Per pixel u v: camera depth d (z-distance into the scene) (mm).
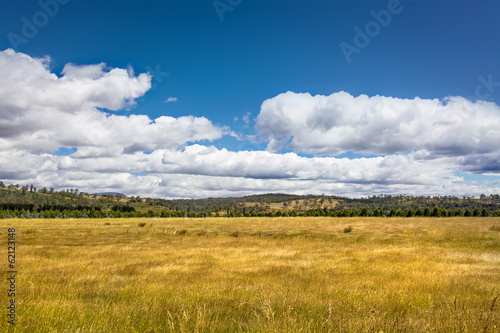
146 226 47312
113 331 5262
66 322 5570
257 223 58625
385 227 43469
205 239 31719
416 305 7441
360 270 13094
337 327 5102
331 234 34938
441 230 33500
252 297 7840
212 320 5637
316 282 10594
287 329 4980
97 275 11641
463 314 5961
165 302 7246
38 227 46000
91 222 63125
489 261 15945
